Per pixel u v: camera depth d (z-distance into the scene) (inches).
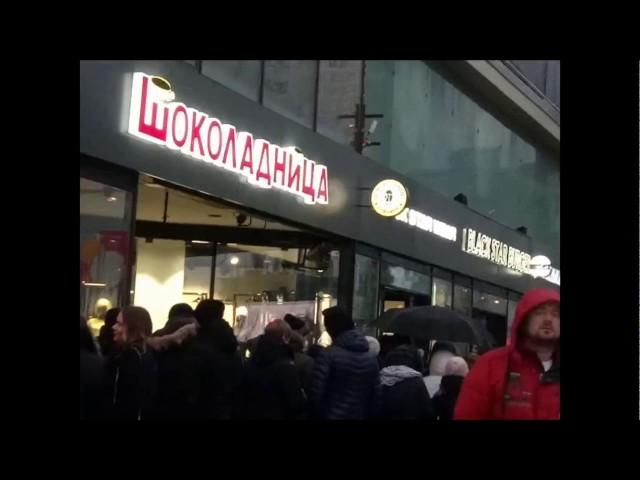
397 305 636.7
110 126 324.2
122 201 335.9
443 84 697.6
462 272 721.6
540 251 932.0
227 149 400.5
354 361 224.1
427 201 649.0
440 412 217.6
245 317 511.5
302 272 529.0
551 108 901.2
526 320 133.6
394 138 608.7
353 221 535.2
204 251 523.5
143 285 515.8
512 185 856.9
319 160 496.1
